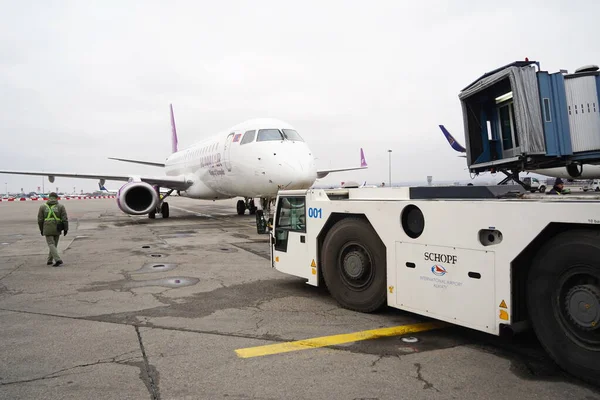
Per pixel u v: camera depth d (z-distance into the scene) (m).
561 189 4.43
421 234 3.83
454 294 3.54
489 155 5.11
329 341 3.80
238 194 15.62
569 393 2.77
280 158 12.90
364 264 4.57
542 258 3.06
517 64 4.39
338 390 2.85
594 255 2.70
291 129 14.23
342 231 4.79
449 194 4.14
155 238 11.84
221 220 18.25
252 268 7.38
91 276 6.81
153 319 4.50
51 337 3.95
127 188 15.64
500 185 4.12
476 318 3.38
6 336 3.98
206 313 4.71
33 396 2.80
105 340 3.86
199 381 3.01
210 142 16.95
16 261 8.28
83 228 14.98
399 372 3.13
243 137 14.17
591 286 2.79
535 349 3.56
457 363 3.28
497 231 3.21
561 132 4.29
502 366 3.21
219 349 3.62
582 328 2.83
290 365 3.28
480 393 2.78
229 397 2.77
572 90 4.29
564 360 2.96
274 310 4.82
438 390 2.83
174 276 6.75
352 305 4.75
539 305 3.10
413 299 3.93
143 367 3.26
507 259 3.13
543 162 4.61
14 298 5.43
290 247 5.72
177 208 30.53
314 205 5.22
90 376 3.10
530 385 2.89
